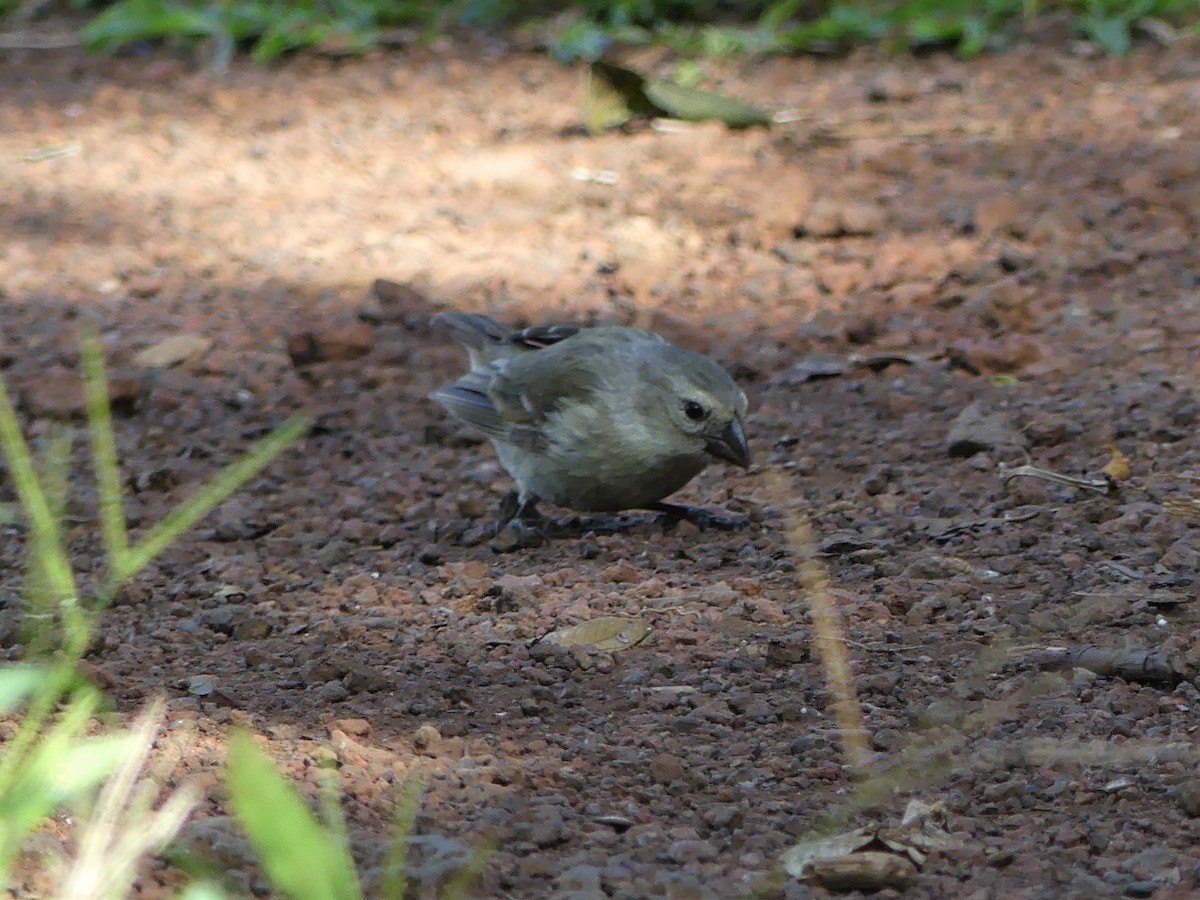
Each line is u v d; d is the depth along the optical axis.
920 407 12.95
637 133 20.53
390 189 19.12
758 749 7.43
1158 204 16.81
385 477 12.47
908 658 8.45
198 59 24.58
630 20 24.92
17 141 21.31
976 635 8.70
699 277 16.20
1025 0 23.69
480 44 24.73
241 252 17.52
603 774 7.19
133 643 9.12
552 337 11.98
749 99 21.62
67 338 15.30
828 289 15.66
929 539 10.30
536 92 22.50
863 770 7.02
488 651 8.82
